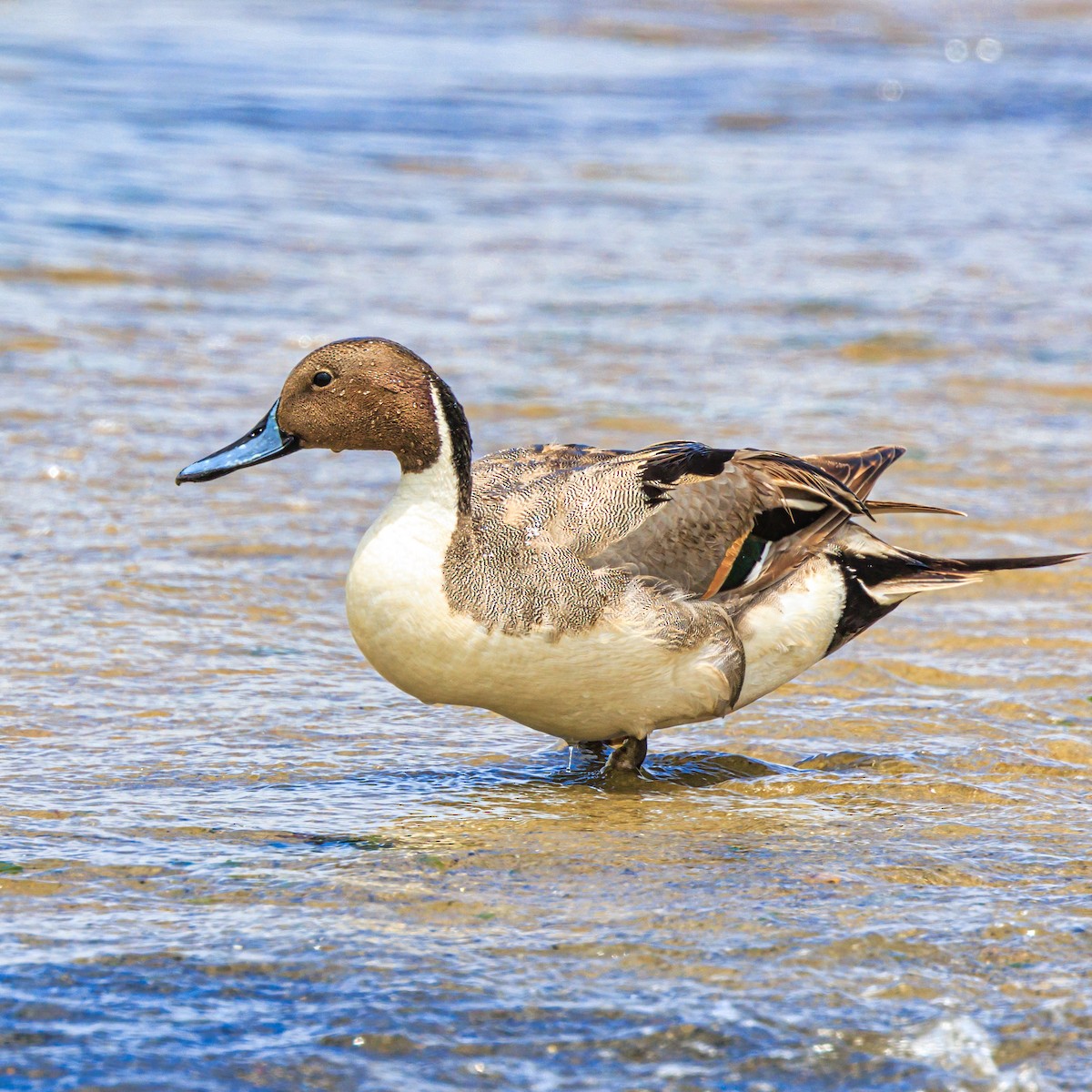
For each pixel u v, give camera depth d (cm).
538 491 999
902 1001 731
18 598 1302
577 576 958
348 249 2631
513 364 2067
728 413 1897
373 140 3441
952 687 1202
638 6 5531
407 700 1166
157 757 1027
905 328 2297
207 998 721
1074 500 1636
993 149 3712
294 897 827
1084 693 1185
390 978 741
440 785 1012
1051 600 1398
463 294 2414
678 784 1029
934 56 4959
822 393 1995
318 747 1066
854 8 5662
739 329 2284
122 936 775
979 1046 694
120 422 1786
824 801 998
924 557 1041
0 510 1512
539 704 994
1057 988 744
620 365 2083
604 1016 714
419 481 964
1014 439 1831
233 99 3712
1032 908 830
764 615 1016
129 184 2898
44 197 2750
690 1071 676
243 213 2792
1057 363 2150
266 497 1602
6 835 892
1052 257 2756
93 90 3688
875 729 1118
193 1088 656
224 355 2070
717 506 1011
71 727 1068
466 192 3078
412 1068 673
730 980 747
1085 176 3441
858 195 3206
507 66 4447
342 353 979
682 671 992
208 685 1162
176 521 1515
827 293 2480
